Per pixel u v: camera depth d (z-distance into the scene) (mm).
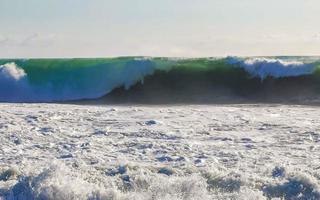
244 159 20328
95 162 20062
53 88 67062
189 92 64625
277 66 64438
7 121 32281
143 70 66500
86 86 66938
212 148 23031
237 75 65812
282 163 19375
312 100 55500
